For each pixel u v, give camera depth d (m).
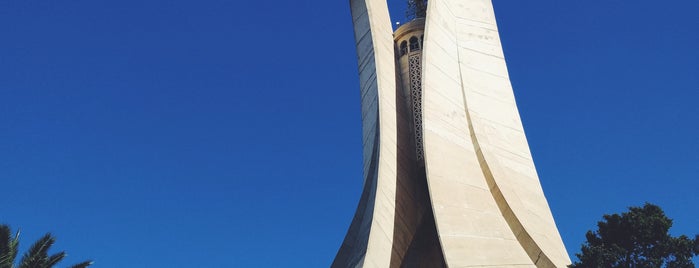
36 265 18.42
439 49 29.14
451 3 32.16
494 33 32.44
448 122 26.91
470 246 22.58
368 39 30.55
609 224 18.11
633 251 17.66
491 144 27.66
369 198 26.00
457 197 24.16
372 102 28.91
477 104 28.92
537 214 25.92
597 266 17.25
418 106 30.66
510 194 25.09
